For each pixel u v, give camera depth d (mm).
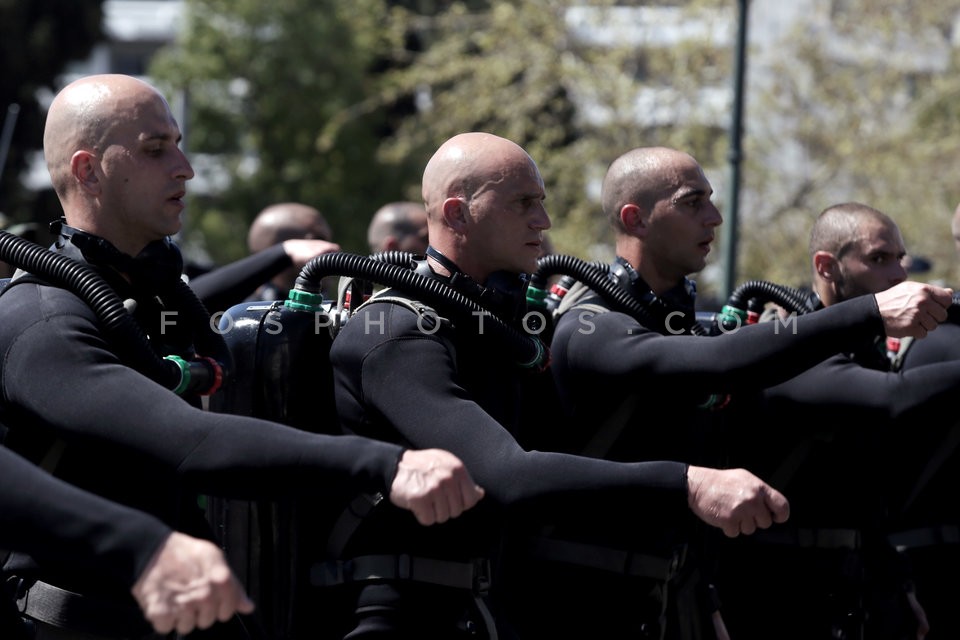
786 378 6695
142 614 6012
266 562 7086
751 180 32250
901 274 9227
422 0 47812
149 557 4707
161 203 6188
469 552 6797
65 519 4793
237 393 7109
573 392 7527
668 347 6980
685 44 32312
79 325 5656
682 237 8047
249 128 44750
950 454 9672
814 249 9469
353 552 6824
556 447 7762
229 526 7164
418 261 7215
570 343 7465
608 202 8297
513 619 7875
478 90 34000
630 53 32688
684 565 8094
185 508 6512
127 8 72938
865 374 8312
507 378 6957
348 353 6594
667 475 5969
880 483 9242
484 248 7027
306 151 44531
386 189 44781
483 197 6992
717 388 6863
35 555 4992
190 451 5367
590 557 7742
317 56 44344
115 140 6125
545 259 7812
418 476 5266
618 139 32812
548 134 33375
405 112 47969
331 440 5430
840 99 32125
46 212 39312
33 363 5586
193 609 4641
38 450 5883
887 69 32156
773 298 8992
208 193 45188
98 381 5512
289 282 12141
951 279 31188
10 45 39750
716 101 34594
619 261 8078
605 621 7773
